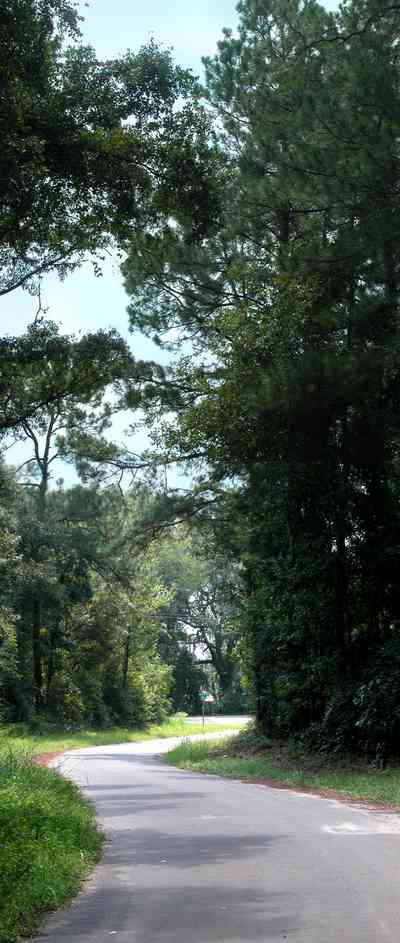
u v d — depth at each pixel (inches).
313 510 1192.8
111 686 2834.6
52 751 1748.3
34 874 396.8
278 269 1147.3
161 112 660.7
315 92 900.0
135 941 321.4
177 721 3272.6
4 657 2085.4
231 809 735.7
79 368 1067.9
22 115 579.2
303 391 1043.3
